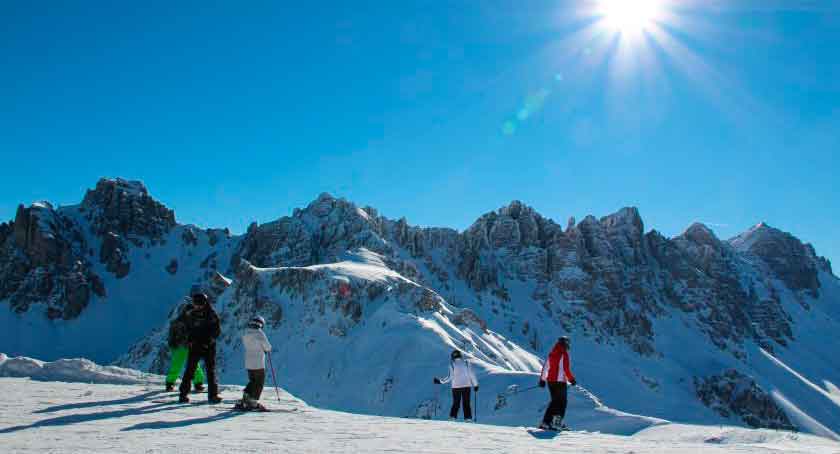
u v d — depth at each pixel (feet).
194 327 54.03
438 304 295.69
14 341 540.52
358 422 46.85
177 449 31.71
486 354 276.62
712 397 508.53
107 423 41.11
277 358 264.31
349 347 258.98
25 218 632.79
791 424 495.82
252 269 322.14
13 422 40.63
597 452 34.27
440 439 38.73
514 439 40.32
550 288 643.04
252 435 37.68
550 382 49.96
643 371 533.14
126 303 629.51
